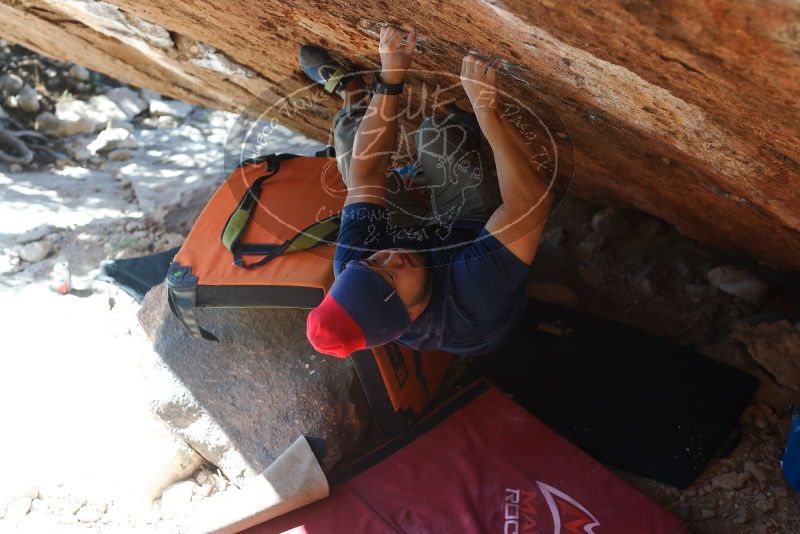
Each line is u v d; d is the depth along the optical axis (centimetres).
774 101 134
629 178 305
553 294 363
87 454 299
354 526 259
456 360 333
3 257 415
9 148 578
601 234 398
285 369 295
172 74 411
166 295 322
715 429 296
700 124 171
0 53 683
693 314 354
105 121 646
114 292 376
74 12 329
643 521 254
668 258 383
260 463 288
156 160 593
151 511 284
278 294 276
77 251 427
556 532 252
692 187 269
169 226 459
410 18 173
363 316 183
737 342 333
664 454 289
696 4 107
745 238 321
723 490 277
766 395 310
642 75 149
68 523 279
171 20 280
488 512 259
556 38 145
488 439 286
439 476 273
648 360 325
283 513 265
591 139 260
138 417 310
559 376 321
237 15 236
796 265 331
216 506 267
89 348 343
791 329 325
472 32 166
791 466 273
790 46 107
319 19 203
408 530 256
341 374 293
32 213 471
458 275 195
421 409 307
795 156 165
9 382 326
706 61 127
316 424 287
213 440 295
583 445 294
